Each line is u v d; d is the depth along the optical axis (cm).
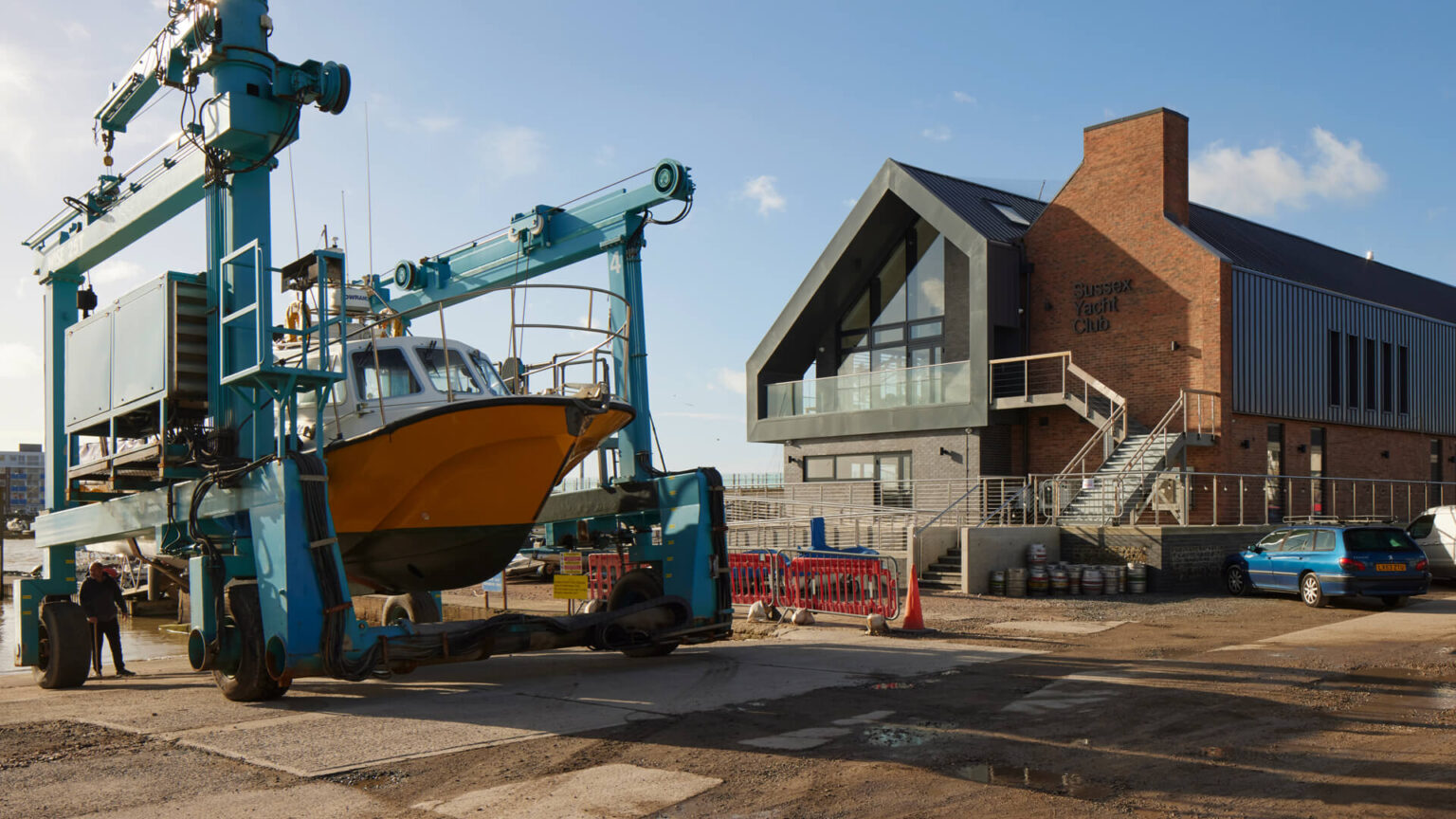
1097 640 1397
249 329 1095
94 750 772
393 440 1030
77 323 1353
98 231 1359
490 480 1088
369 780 676
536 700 973
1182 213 2583
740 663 1207
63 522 1344
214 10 1077
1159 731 812
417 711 919
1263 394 2533
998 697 965
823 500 3012
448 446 1041
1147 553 2078
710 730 824
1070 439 2622
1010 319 2711
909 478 2812
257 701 987
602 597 1789
